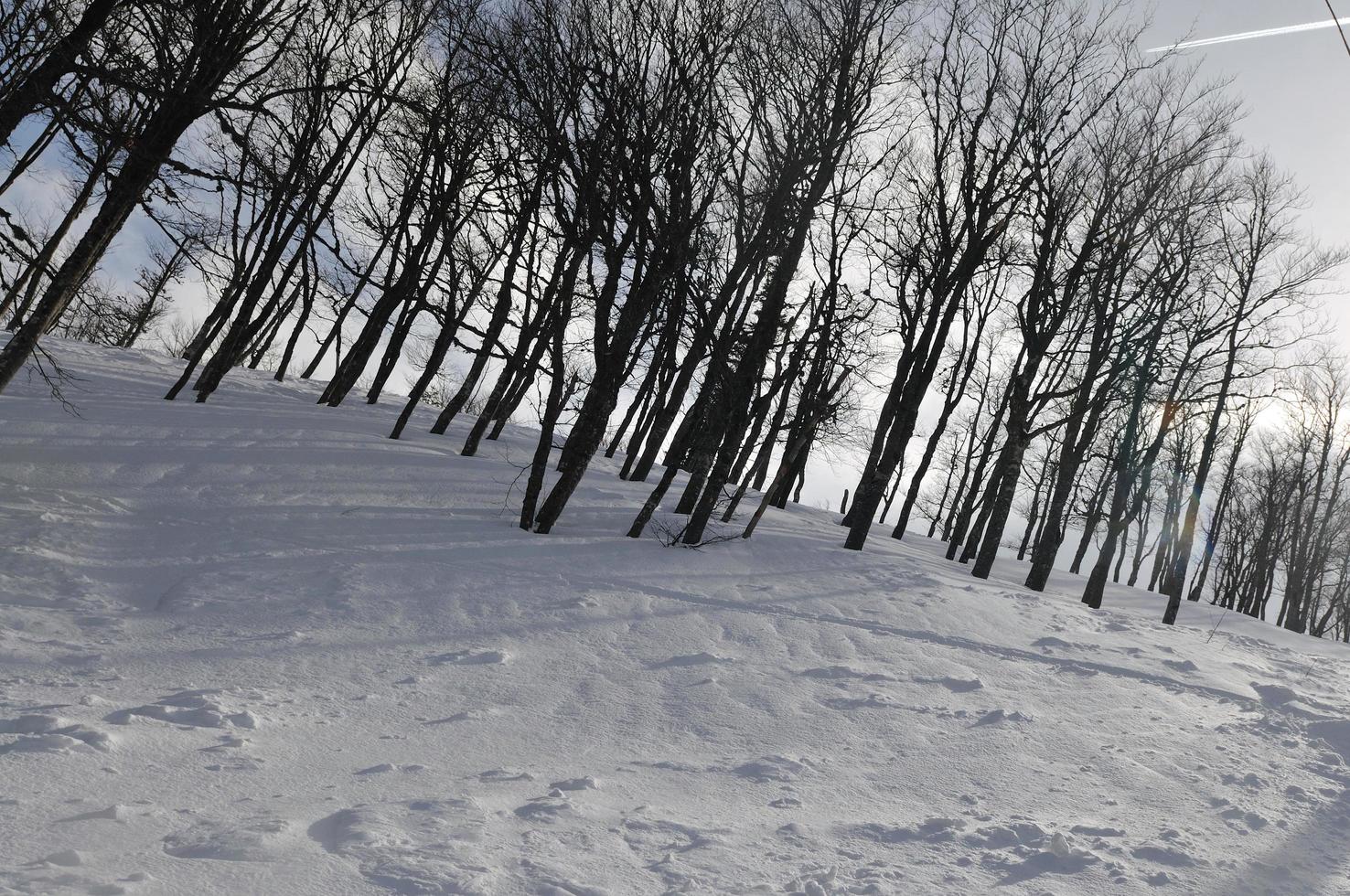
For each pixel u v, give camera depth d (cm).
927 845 523
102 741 550
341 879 384
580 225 1581
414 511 1597
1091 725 901
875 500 1962
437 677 862
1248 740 909
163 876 367
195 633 923
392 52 2072
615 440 3064
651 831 498
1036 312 2106
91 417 1820
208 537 1303
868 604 1402
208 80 1155
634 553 1518
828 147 1611
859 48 1659
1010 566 2758
